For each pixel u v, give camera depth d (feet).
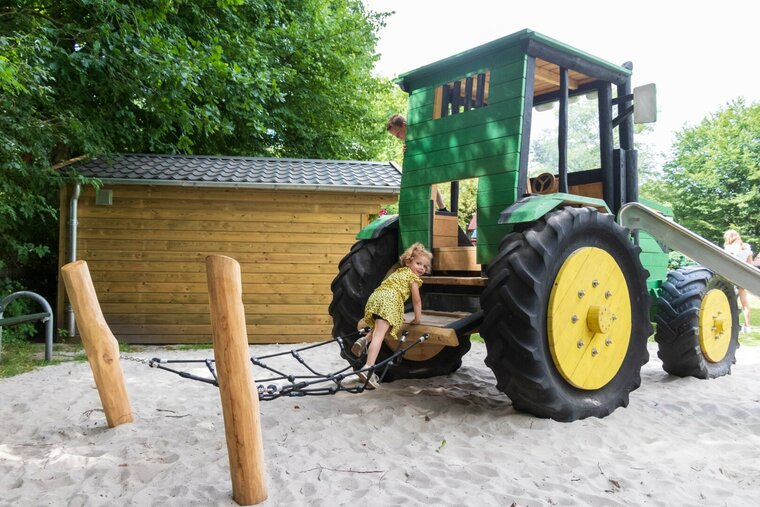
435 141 15.67
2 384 18.60
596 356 13.64
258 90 34.14
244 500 9.23
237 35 35.27
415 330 13.84
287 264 29.78
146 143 38.14
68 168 27.91
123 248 29.04
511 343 12.48
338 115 52.11
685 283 18.43
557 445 11.81
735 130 90.63
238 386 9.30
